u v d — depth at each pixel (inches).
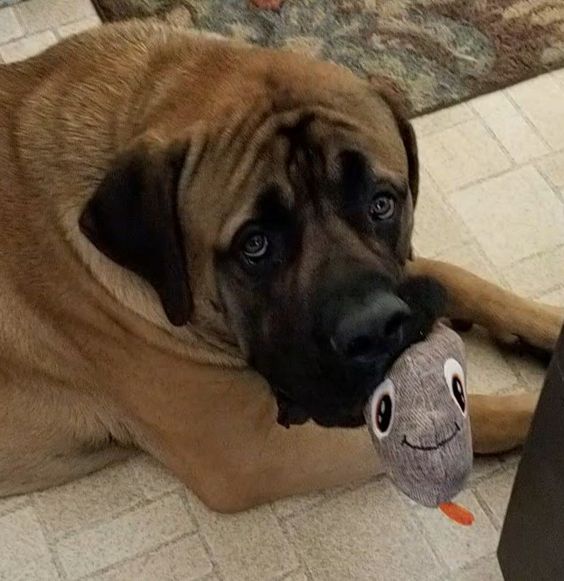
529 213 89.4
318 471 71.4
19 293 67.4
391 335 54.9
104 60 65.2
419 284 60.3
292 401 62.1
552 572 62.1
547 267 86.0
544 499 59.5
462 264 86.6
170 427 69.5
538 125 95.0
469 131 94.9
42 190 64.4
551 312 78.5
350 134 57.9
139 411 70.1
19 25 106.0
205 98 59.6
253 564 73.3
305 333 56.9
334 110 58.8
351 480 73.5
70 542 75.1
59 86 65.7
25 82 67.6
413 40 101.5
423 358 55.7
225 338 64.7
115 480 77.6
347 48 101.3
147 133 58.8
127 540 74.9
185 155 57.4
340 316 55.1
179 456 71.3
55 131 64.2
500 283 85.3
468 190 91.0
